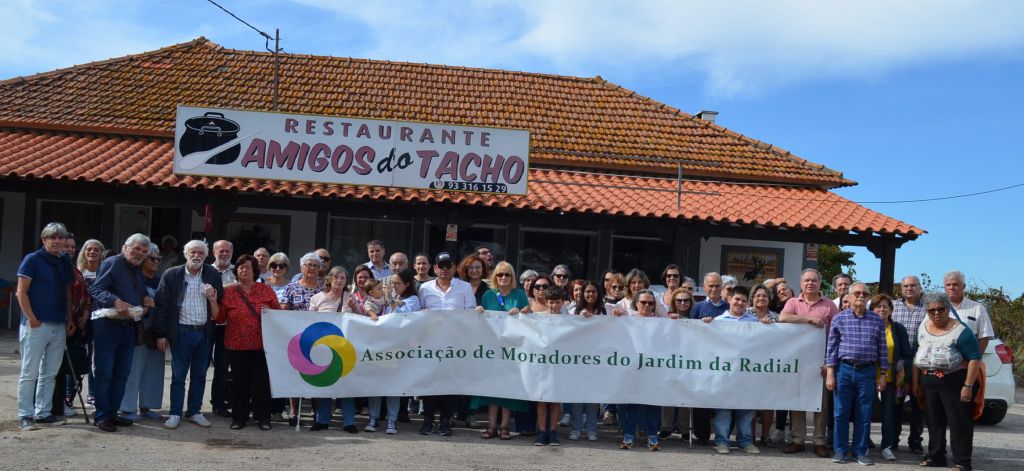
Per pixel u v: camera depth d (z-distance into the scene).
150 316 8.32
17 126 16.98
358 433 8.53
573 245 18.22
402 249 17.89
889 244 15.95
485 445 8.30
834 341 8.37
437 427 8.81
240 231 17.55
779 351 8.64
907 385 8.71
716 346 8.62
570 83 22.06
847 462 8.29
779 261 18.22
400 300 8.84
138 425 8.34
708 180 18.42
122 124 17.23
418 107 19.14
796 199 17.45
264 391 8.48
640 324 8.62
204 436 8.07
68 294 8.23
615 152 18.61
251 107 18.19
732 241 18.12
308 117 13.55
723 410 8.62
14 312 16.44
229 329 8.35
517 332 8.56
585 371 8.49
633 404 8.55
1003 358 10.62
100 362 7.98
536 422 8.87
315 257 9.01
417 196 14.99
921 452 8.87
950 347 8.10
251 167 13.42
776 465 8.07
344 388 8.42
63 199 15.77
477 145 13.85
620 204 15.97
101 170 14.89
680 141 19.80
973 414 8.20
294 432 8.45
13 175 14.28
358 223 17.80
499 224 18.09
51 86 18.64
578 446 8.51
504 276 8.86
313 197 15.07
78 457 7.10
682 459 8.14
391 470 7.15
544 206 15.24
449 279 8.93
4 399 9.38
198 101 18.41
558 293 8.64
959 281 9.04
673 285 9.97
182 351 8.31
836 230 15.65
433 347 8.57
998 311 17.77
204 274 8.39
